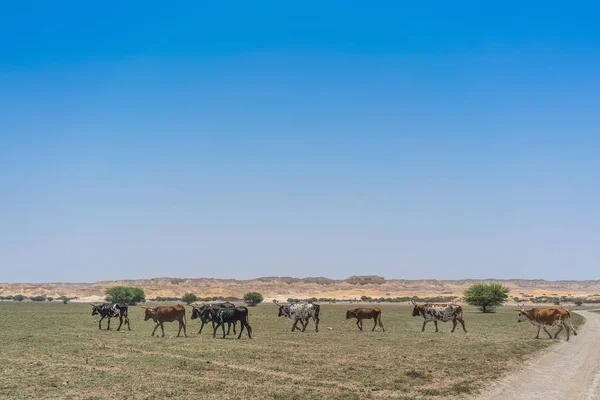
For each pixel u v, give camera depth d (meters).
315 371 27.27
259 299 156.25
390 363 30.00
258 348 36.19
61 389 22.73
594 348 39.38
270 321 66.00
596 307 151.50
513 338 45.44
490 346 38.25
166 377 25.36
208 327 55.22
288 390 22.86
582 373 28.47
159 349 35.22
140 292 151.38
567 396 22.78
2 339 41.06
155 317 44.19
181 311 44.34
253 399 21.30
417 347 37.53
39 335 44.50
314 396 21.83
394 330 53.25
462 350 35.78
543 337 47.28
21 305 133.25
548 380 26.33
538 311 45.72
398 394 22.52
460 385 24.14
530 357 33.62
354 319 74.62
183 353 33.31
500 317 85.06
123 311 50.94
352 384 24.33
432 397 22.11
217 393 22.20
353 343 39.88
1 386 23.16
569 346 40.41
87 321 63.72
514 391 23.69
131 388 22.97
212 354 32.88
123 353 33.28
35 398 21.20
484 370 28.08
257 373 26.62
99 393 22.06
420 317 80.12
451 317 50.00
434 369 28.17
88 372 26.48
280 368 28.08
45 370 26.98
